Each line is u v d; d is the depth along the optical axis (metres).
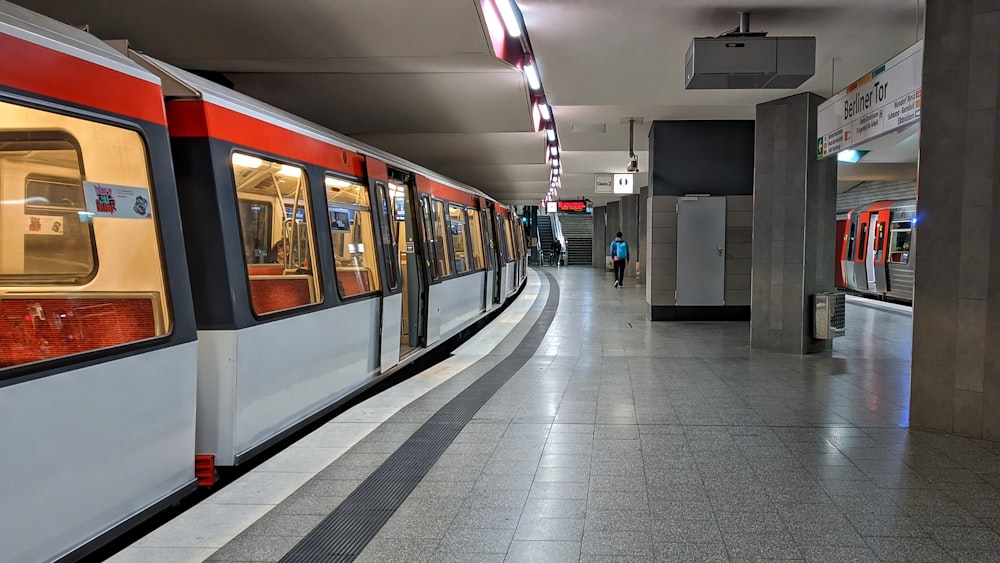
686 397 6.48
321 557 3.16
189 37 6.41
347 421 5.68
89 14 5.77
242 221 4.46
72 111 3.10
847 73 8.19
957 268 5.13
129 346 3.29
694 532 3.40
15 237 2.97
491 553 3.19
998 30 4.93
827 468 4.38
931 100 5.24
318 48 6.69
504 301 17.20
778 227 9.33
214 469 4.18
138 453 3.34
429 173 10.05
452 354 9.73
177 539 3.38
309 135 5.70
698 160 12.88
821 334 9.12
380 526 3.51
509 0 6.02
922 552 3.16
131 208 3.43
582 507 3.74
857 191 25.38
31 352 2.93
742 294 13.03
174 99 4.13
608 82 8.75
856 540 3.29
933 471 4.32
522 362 8.62
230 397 4.19
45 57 2.99
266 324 4.59
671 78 8.55
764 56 6.25
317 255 5.65
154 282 3.53
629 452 4.73
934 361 5.23
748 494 3.92
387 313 7.16
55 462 2.85
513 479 4.20
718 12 6.32
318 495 3.95
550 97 9.58
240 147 4.50
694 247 12.95
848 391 6.75
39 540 2.77
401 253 9.02
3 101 2.79
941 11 5.16
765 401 6.31
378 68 7.54
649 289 13.68
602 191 20.27
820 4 6.12
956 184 5.13
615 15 6.38
